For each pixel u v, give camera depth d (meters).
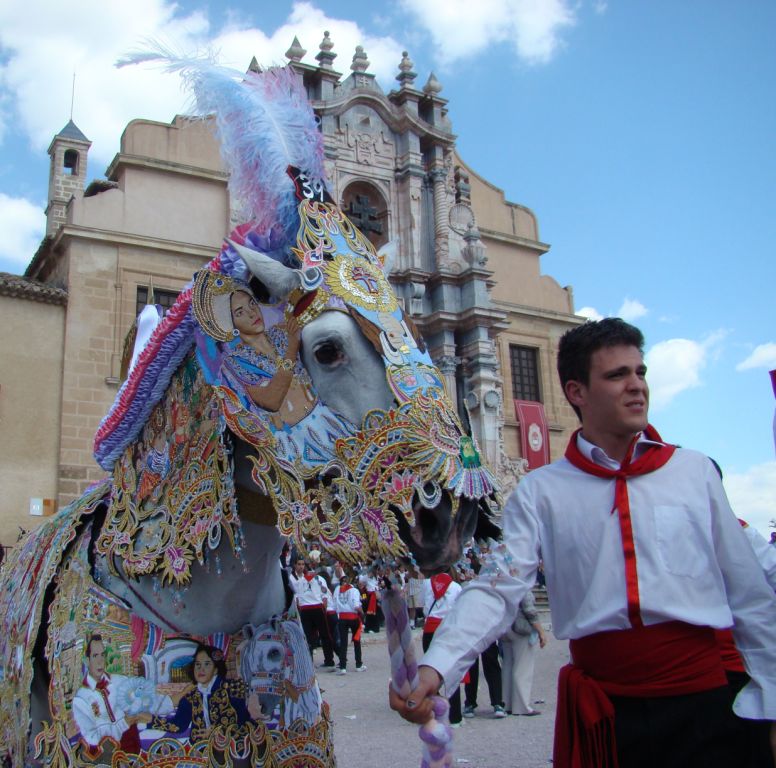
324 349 2.48
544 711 9.77
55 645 2.88
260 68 3.28
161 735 2.64
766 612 2.39
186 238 24.00
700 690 2.36
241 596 2.84
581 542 2.49
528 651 9.52
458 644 2.23
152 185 23.92
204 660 2.78
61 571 3.14
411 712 2.09
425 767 2.09
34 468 20.84
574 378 2.69
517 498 2.60
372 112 27.78
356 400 2.43
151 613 2.83
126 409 3.03
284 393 2.52
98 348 22.09
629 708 2.38
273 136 2.93
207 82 3.02
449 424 2.34
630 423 2.54
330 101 26.69
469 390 26.25
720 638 3.38
